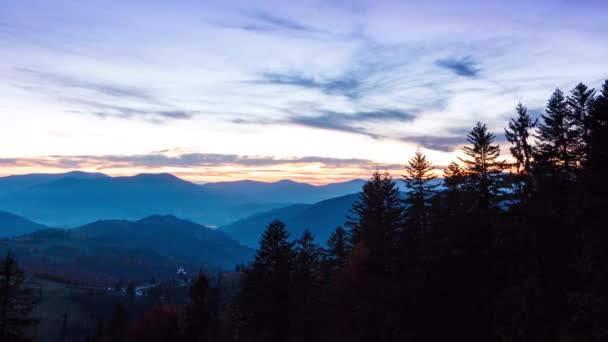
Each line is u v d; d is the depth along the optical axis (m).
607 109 22.66
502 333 30.08
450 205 40.47
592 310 21.95
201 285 63.09
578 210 22.89
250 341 51.75
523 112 32.25
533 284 28.19
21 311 38.25
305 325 50.94
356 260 46.28
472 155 36.47
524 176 31.05
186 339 61.78
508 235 30.48
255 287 52.31
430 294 36.25
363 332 43.00
